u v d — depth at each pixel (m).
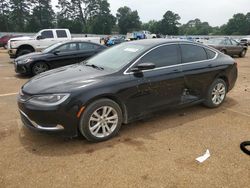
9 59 16.69
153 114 4.92
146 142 4.20
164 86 4.80
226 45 17.84
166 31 105.12
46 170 3.44
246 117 5.34
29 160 3.68
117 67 4.54
